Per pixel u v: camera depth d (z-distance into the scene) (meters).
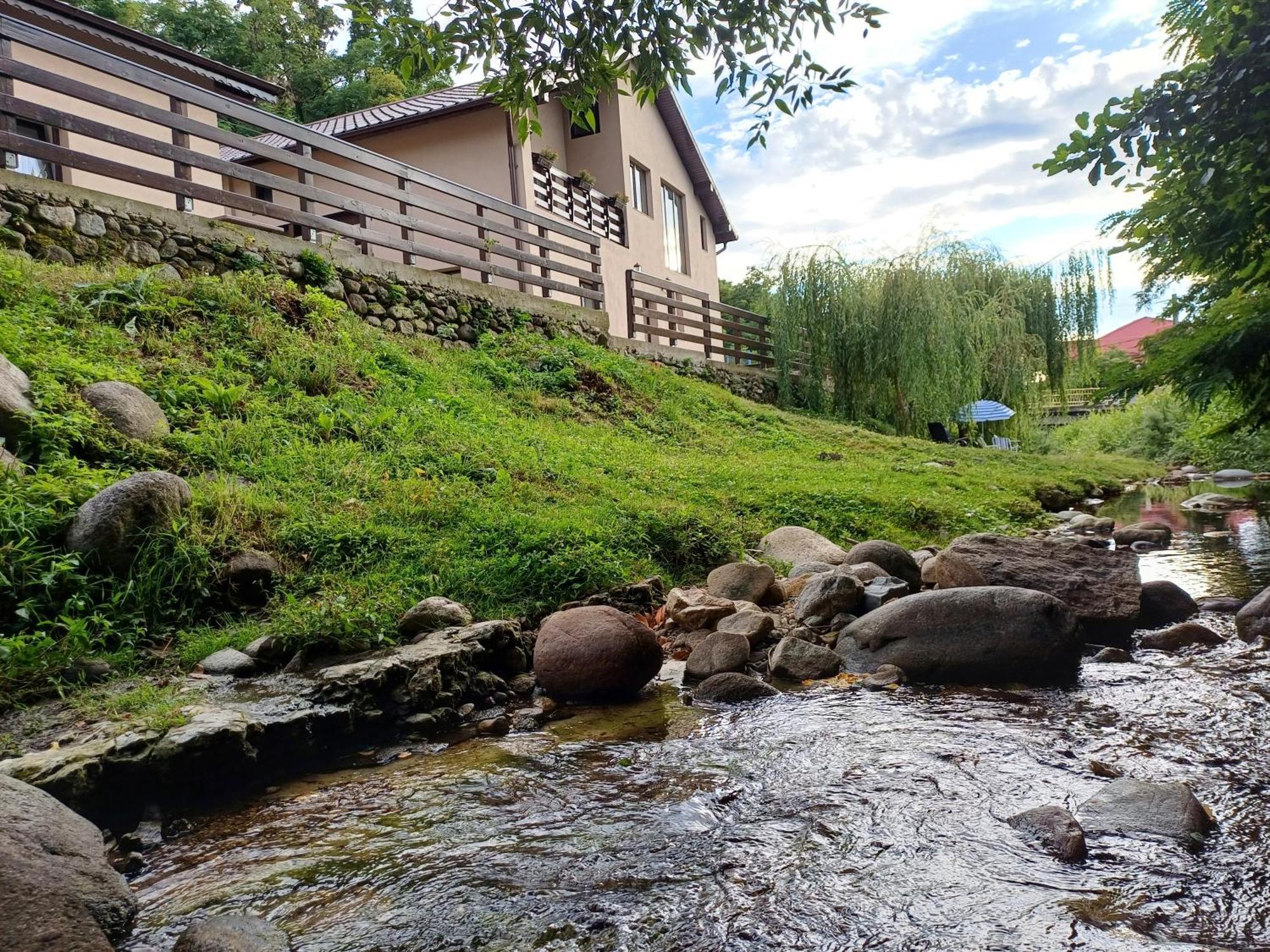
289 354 7.69
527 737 3.79
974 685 4.32
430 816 2.97
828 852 2.58
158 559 4.40
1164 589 5.47
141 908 2.38
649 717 4.04
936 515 9.34
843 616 5.41
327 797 3.17
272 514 5.27
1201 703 3.81
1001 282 20.08
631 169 20.42
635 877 2.48
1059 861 2.45
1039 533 9.42
